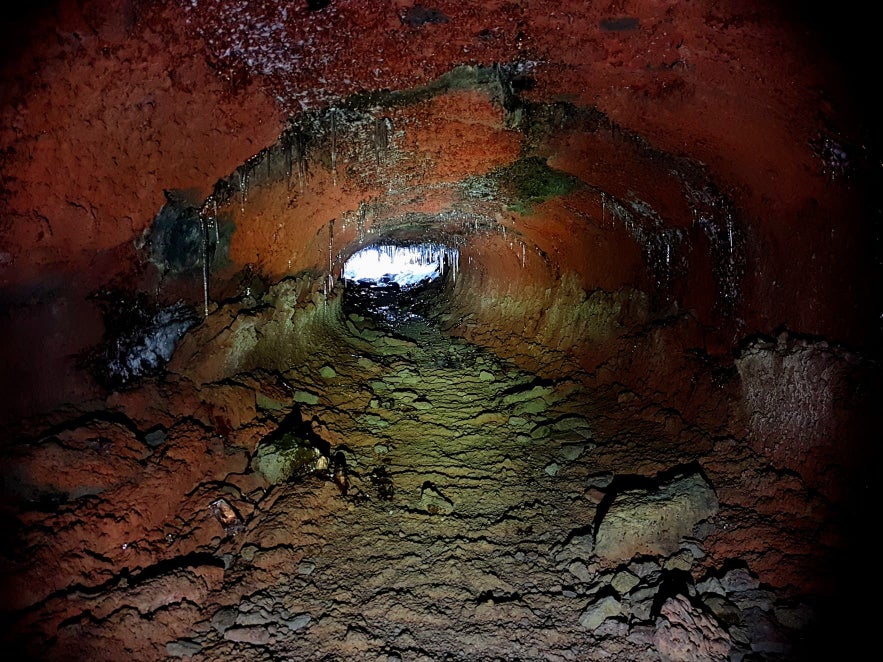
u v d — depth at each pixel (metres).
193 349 6.00
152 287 5.42
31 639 2.95
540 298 11.71
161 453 4.60
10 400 4.23
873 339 4.32
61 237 4.16
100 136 3.86
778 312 5.36
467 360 11.04
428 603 3.74
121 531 3.80
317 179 6.62
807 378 4.70
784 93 3.96
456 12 3.82
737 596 3.74
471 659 3.23
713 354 6.45
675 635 3.23
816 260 4.78
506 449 6.59
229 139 4.81
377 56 4.31
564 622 3.57
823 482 4.43
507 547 4.50
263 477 5.11
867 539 3.91
